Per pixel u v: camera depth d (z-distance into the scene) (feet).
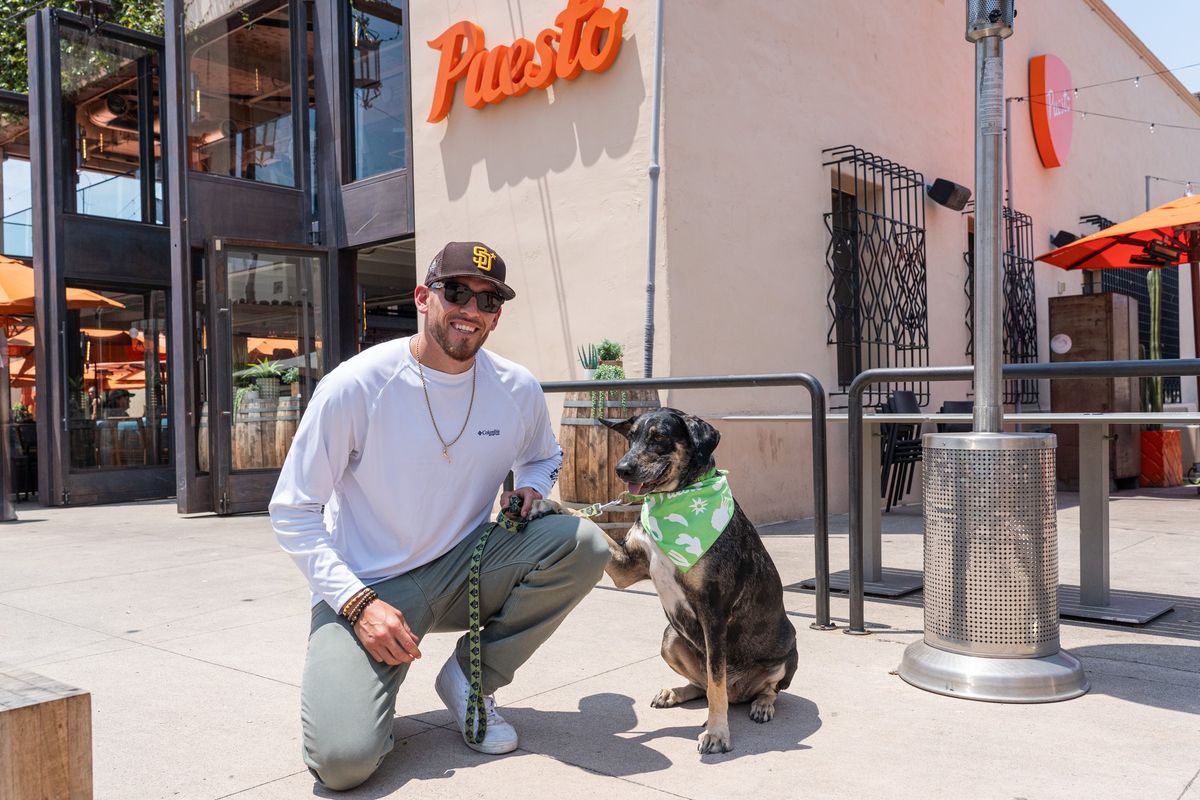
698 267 20.45
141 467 31.32
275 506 7.90
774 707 9.16
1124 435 30.78
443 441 8.26
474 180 23.75
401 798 7.22
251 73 28.35
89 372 30.73
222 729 8.82
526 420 9.11
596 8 20.68
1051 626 9.72
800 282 23.41
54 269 29.43
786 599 14.30
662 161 19.81
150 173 32.32
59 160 29.58
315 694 7.34
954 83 30.71
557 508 8.98
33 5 45.47
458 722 8.41
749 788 7.29
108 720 9.09
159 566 17.74
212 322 25.72
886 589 14.52
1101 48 42.42
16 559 18.93
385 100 27.48
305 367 27.66
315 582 7.73
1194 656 10.88
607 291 20.94
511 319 22.86
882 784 7.32
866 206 25.32
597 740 8.45
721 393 20.84
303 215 29.07
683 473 8.48
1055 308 31.19
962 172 30.91
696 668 8.98
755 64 22.21
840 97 25.11
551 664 10.91
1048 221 36.50
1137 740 8.19
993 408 10.05
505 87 22.47
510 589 8.53
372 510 8.30
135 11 45.55
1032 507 9.59
